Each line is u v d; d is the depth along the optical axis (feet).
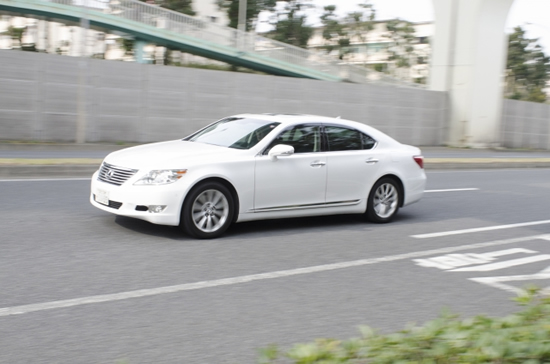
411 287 19.07
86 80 80.89
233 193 24.59
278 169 25.50
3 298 15.99
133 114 85.40
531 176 60.29
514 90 213.05
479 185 49.08
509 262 23.03
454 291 18.85
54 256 20.39
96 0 117.39
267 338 14.15
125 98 84.43
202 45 124.57
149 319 15.01
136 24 119.55
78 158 50.21
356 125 29.14
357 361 9.98
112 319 14.89
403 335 11.17
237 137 26.48
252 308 16.25
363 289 18.58
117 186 23.32
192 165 23.36
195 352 13.12
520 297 12.42
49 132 78.64
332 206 27.58
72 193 33.37
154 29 121.08
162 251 21.77
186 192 23.12
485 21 109.70
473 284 19.75
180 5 167.43
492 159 74.18
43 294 16.48
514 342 9.87
